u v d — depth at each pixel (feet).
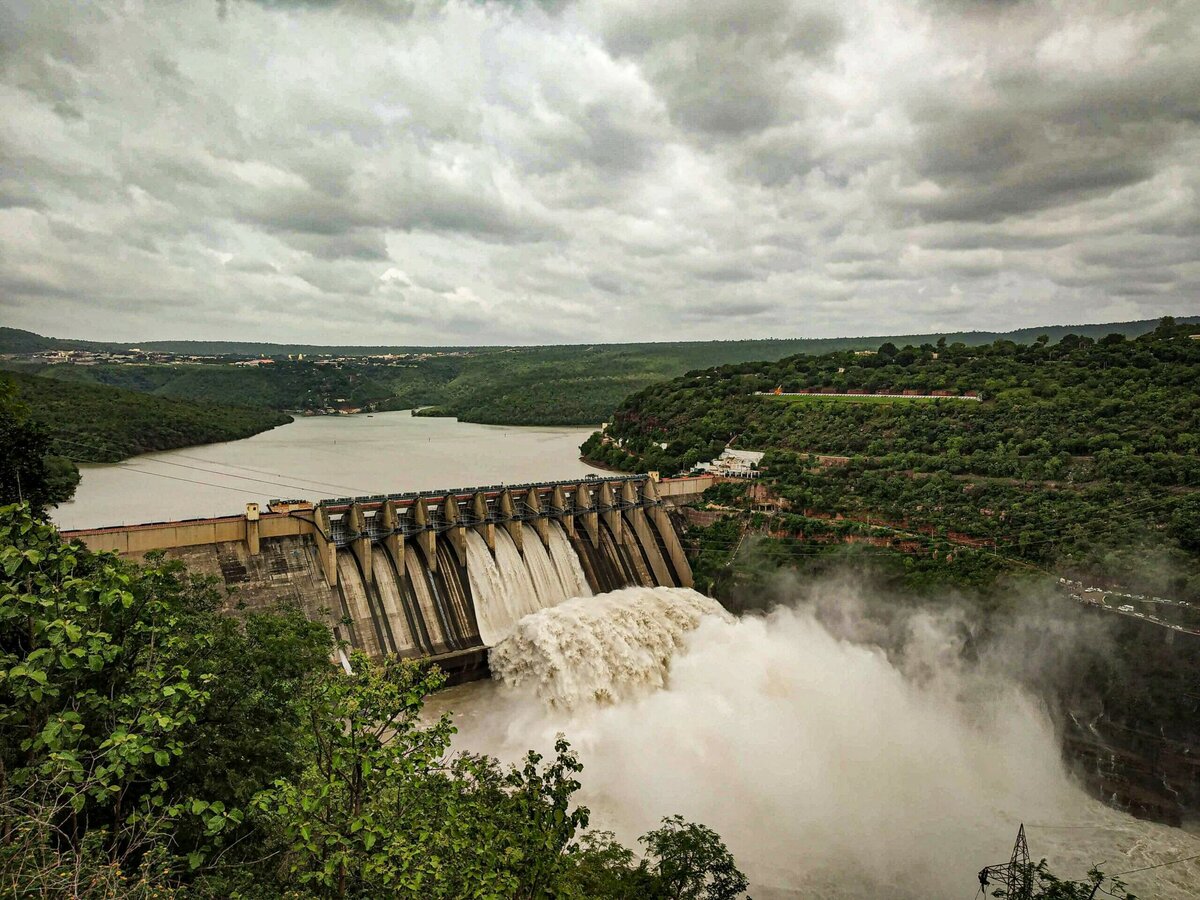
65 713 69.31
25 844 62.44
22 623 80.64
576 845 145.69
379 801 93.09
